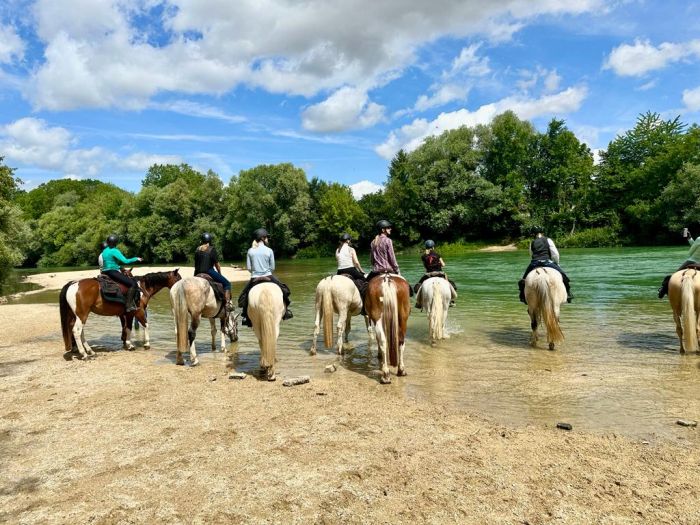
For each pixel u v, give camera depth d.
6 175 28.73
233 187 65.38
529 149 62.88
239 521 3.88
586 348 9.62
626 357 8.84
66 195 90.69
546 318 9.10
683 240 47.19
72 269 56.09
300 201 62.84
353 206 65.56
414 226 65.00
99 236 67.25
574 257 36.03
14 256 31.36
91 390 7.73
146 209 67.81
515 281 23.17
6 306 19.64
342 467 4.77
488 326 12.34
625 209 51.62
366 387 7.57
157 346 11.59
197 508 4.09
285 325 13.57
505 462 4.80
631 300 15.38
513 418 6.10
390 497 4.18
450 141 64.69
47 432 5.95
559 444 5.22
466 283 22.52
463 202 62.34
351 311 10.45
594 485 4.30
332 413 6.36
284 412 6.45
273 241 64.56
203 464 4.93
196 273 10.16
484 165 65.62
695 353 8.96
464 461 4.84
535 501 4.05
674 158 49.25
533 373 8.08
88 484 4.57
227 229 63.62
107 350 11.22
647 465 4.68
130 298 10.38
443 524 3.77
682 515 3.79
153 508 4.11
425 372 8.33
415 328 12.31
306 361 9.44
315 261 54.41
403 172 68.06
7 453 5.34
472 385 7.53
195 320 9.33
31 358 10.41
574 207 57.25
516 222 60.50
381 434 5.60
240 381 8.06
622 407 6.37
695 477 4.41
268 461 4.96
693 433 5.48
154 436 5.72
